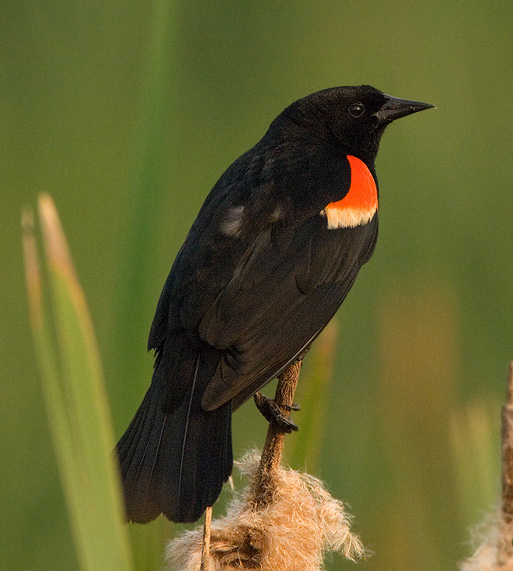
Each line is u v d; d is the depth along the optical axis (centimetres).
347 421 905
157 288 630
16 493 822
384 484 808
